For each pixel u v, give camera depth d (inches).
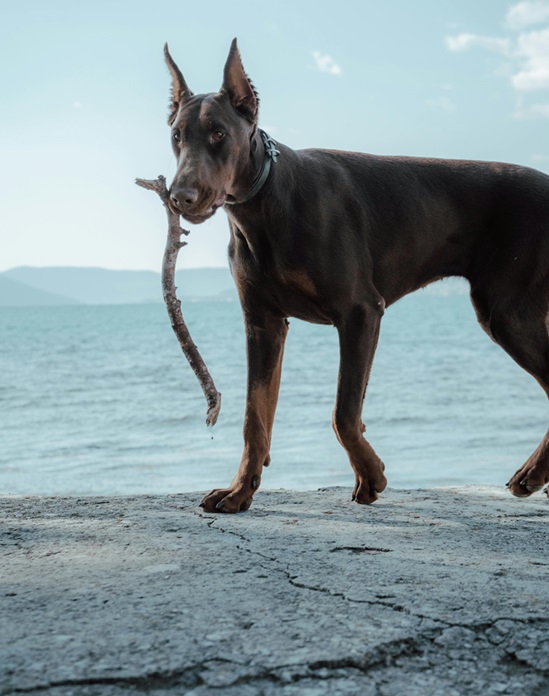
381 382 975.6
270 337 197.2
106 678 91.0
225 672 92.6
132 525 158.9
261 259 189.0
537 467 191.5
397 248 202.7
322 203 189.0
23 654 95.8
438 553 140.4
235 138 173.0
